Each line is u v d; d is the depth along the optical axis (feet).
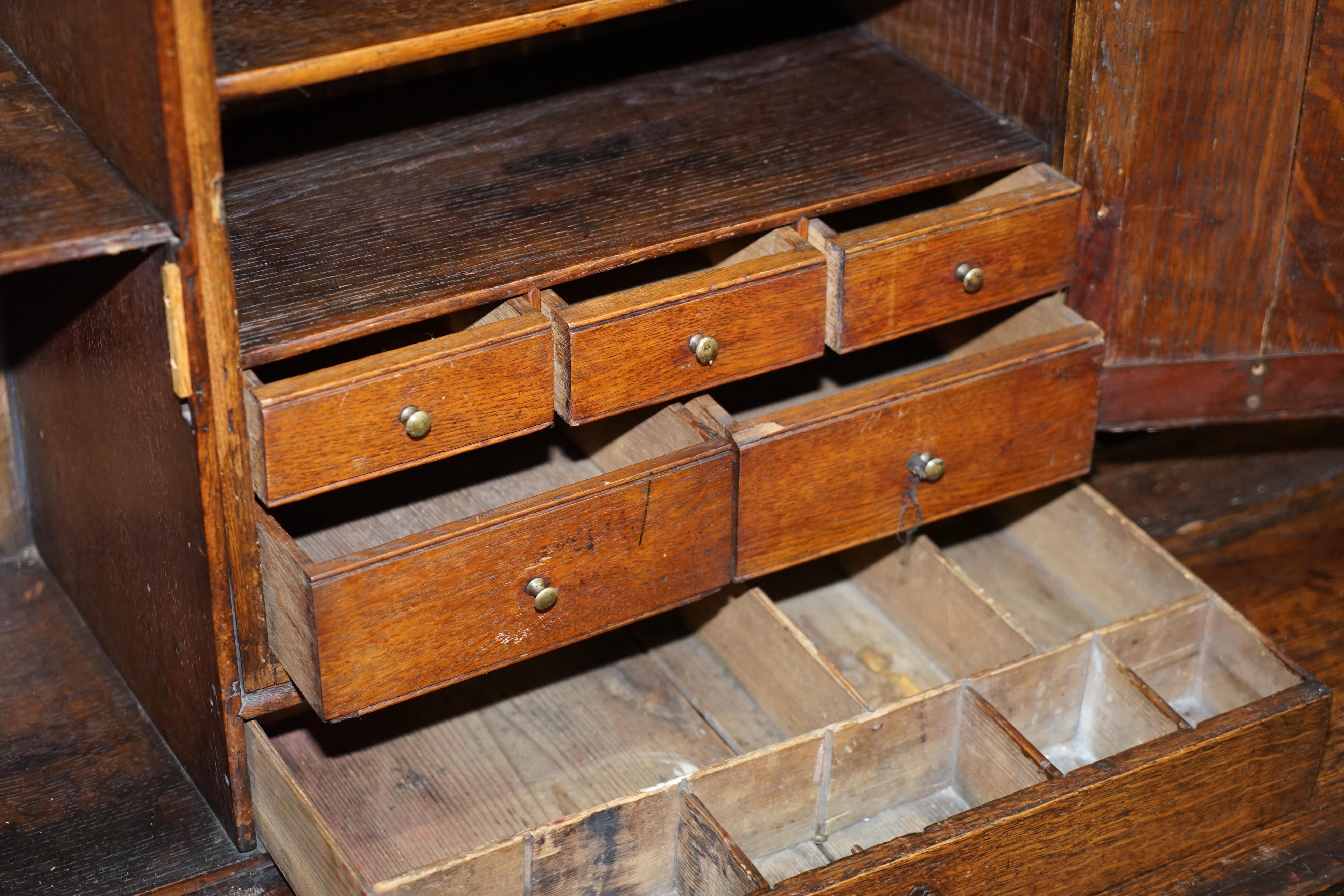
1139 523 8.16
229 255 4.98
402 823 6.36
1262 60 6.11
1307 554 7.94
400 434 5.41
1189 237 6.53
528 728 6.81
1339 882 6.22
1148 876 6.22
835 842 6.31
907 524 6.59
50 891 6.07
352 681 5.51
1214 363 6.87
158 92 4.64
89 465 6.33
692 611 7.16
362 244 5.85
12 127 5.34
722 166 6.36
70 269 5.78
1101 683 6.46
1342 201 6.42
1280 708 6.08
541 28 5.44
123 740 6.70
